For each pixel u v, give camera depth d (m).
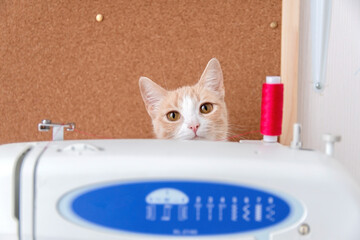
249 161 0.52
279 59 0.76
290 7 0.75
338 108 0.79
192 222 0.51
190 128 0.77
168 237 0.51
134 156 0.53
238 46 0.76
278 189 0.51
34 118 0.80
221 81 0.77
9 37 0.79
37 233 0.52
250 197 0.51
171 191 0.51
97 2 0.77
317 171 0.51
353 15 0.78
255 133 0.78
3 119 0.80
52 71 0.79
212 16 0.76
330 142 0.57
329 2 0.65
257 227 0.51
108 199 0.51
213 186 0.51
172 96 0.78
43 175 0.52
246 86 0.77
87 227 0.51
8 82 0.80
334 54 0.78
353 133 0.79
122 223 0.51
